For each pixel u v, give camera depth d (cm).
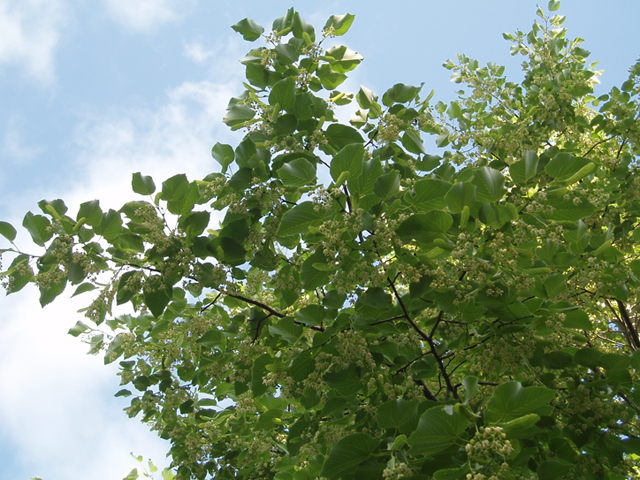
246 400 521
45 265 411
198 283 443
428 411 276
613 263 451
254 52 530
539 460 393
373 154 494
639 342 635
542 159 527
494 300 387
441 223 369
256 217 468
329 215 389
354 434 336
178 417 620
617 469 388
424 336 438
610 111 612
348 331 408
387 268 394
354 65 530
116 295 429
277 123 471
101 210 401
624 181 578
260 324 495
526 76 718
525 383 412
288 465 554
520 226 374
